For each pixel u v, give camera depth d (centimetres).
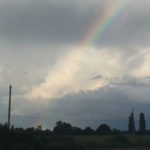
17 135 4919
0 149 4309
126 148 6009
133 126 11288
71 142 5478
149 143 6888
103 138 6875
